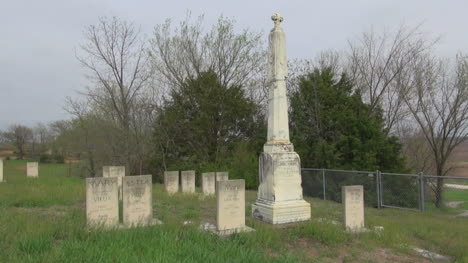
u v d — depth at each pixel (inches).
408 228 365.7
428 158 949.8
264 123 971.9
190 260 188.4
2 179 686.5
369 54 919.7
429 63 933.2
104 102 1059.3
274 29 380.8
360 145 633.6
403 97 852.6
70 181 677.9
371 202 556.1
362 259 255.4
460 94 765.9
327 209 470.0
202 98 918.4
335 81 791.7
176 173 593.0
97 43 1048.8
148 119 993.5
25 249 194.1
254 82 1023.0
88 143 1083.9
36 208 358.6
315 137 738.2
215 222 333.1
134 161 986.7
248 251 222.8
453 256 283.9
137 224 275.0
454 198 698.8
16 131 1929.1
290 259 222.4
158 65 991.6
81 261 178.5
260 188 374.6
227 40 988.6
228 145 931.3
